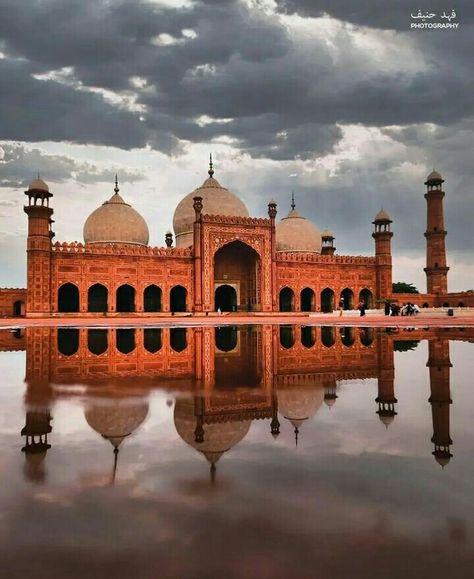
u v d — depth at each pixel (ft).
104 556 2.96
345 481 4.20
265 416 7.14
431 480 4.21
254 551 2.98
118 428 6.48
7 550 3.04
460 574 2.68
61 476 4.46
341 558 2.88
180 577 2.70
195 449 5.35
